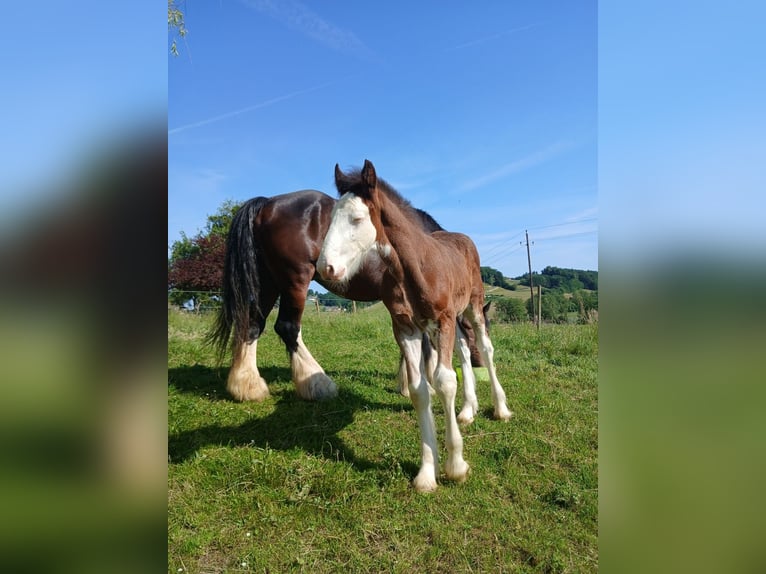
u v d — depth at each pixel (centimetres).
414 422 426
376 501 294
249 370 493
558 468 337
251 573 238
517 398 490
